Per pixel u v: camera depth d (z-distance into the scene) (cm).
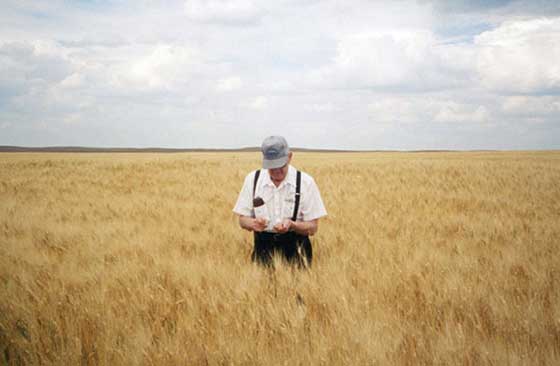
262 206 406
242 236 575
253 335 276
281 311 301
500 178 1479
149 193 1158
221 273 383
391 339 270
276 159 375
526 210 814
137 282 356
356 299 322
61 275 381
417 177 1535
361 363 245
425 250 470
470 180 1420
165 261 423
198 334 277
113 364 254
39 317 293
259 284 349
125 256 460
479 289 338
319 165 2352
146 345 263
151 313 307
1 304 309
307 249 423
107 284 357
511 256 438
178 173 1848
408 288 343
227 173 1788
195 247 505
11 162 3112
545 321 290
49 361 254
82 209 820
